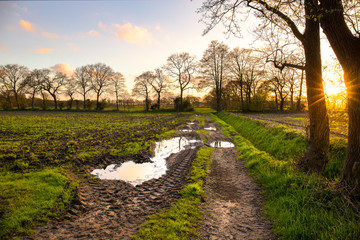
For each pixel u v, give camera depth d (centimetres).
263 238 420
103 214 512
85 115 4622
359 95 466
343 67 491
